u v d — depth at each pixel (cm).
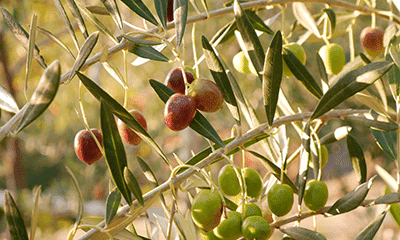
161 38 80
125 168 76
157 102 399
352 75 80
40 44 280
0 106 78
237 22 80
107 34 80
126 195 77
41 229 315
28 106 72
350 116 87
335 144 553
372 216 314
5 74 240
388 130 86
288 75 90
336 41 379
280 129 92
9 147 258
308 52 388
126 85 81
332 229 403
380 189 471
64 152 438
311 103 395
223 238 82
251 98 377
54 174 584
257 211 83
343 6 95
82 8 80
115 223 79
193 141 379
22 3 255
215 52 81
